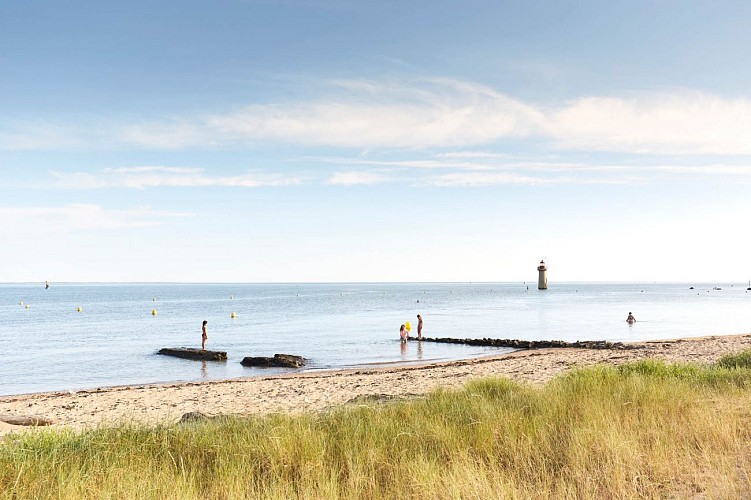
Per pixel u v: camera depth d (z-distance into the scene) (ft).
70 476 20.81
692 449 22.33
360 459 22.09
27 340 160.35
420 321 143.33
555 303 397.19
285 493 19.04
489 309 316.40
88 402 63.10
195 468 22.76
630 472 19.39
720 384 39.75
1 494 19.60
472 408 31.91
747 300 443.32
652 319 224.74
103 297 638.94
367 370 91.20
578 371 45.80
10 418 46.62
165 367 106.11
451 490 17.85
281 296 630.33
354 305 385.70
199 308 366.63
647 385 36.65
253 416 34.83
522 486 19.03
